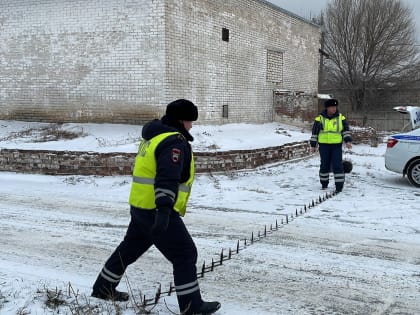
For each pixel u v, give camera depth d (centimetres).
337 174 980
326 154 996
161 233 376
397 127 3253
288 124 2036
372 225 729
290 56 2169
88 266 546
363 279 507
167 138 371
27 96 1573
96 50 1459
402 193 972
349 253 595
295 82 2242
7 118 1612
